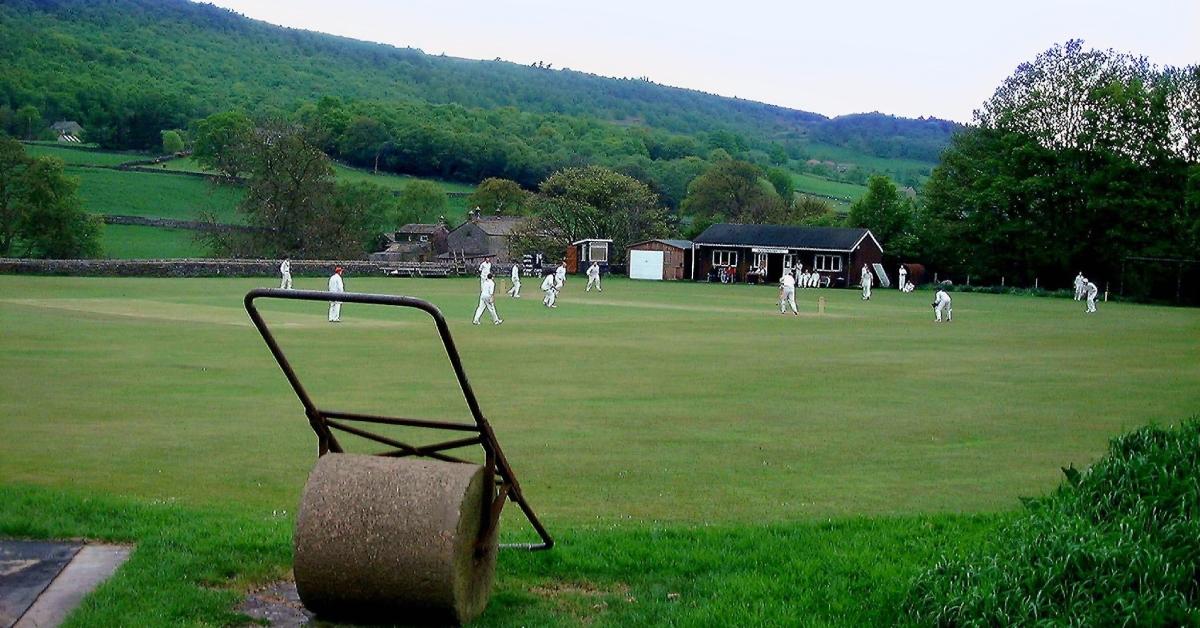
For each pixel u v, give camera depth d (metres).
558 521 9.98
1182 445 8.20
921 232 90.62
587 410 17.34
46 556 7.94
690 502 10.95
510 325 36.81
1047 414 17.70
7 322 32.44
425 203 136.38
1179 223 74.75
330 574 6.35
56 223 85.31
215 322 34.12
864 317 45.66
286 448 13.41
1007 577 6.70
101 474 11.68
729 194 137.38
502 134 189.12
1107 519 7.66
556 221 100.44
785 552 8.25
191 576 7.48
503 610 6.98
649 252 91.62
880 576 7.48
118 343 26.73
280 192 92.88
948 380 22.61
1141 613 6.26
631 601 7.22
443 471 6.49
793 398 19.31
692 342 31.30
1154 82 82.75
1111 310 57.72
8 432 14.19
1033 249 81.69
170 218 113.31
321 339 29.58
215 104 191.75
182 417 15.71
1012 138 82.62
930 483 12.08
